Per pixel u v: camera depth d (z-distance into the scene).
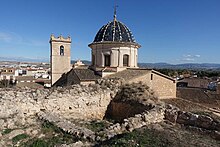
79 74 26.70
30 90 19.06
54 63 40.19
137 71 27.08
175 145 10.80
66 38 41.16
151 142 11.11
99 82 23.23
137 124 14.22
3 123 14.18
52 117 16.02
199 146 10.84
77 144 11.28
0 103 16.03
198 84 53.59
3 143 11.99
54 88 20.27
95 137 12.02
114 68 28.48
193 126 14.30
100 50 30.25
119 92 22.00
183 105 24.03
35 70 131.38
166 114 16.11
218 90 36.94
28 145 11.91
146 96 20.11
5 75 100.06
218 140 12.10
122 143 10.77
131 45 30.12
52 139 12.48
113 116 21.41
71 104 19.38
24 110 17.00
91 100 20.47
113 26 31.47
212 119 13.75
